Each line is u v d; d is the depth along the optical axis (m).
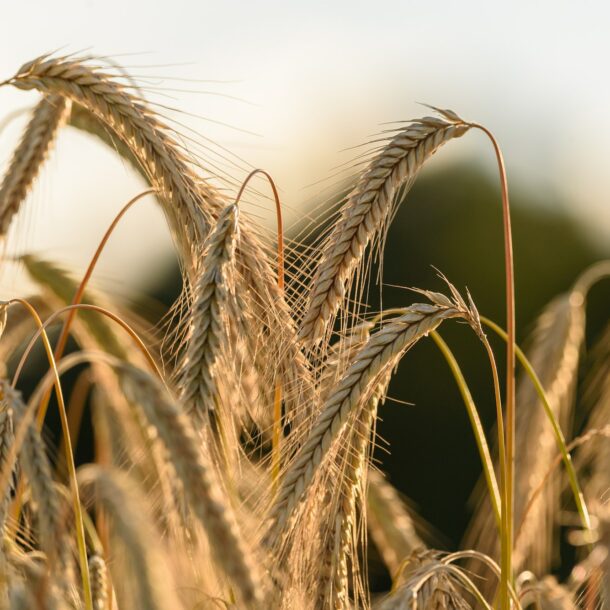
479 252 18.95
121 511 3.31
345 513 4.05
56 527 2.89
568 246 19.59
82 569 3.38
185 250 4.64
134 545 3.24
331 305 4.07
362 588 4.16
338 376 4.18
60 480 4.16
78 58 4.42
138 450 4.52
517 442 6.53
